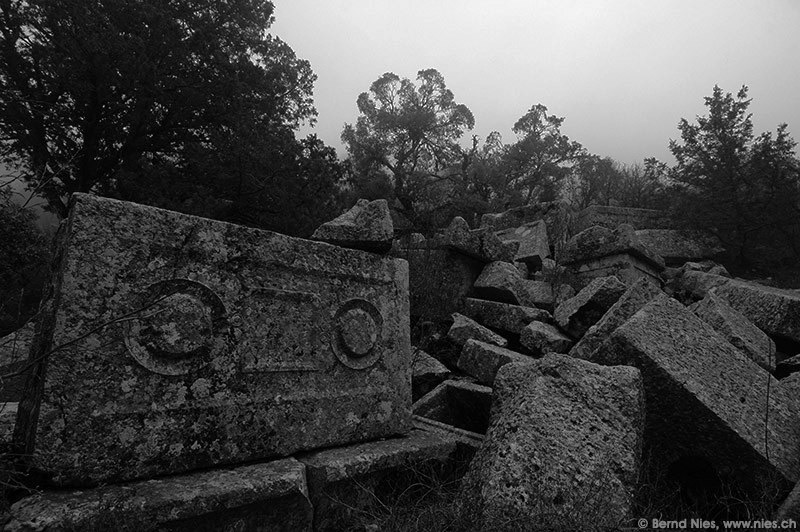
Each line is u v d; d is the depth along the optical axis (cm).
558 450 234
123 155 1368
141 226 219
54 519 168
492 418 288
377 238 342
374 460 262
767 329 486
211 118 1441
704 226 1427
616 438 244
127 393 206
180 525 190
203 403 226
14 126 1132
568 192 3512
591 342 398
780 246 1388
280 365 256
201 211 1273
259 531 211
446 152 3553
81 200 206
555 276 848
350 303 299
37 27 1188
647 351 281
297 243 277
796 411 291
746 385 290
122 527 177
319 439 265
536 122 3584
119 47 1158
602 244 837
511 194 3139
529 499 214
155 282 219
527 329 539
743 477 252
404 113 3381
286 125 1725
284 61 1734
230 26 1555
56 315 194
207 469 223
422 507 248
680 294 754
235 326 242
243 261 251
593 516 208
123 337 208
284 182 1485
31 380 211
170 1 1384
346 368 289
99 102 1232
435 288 645
